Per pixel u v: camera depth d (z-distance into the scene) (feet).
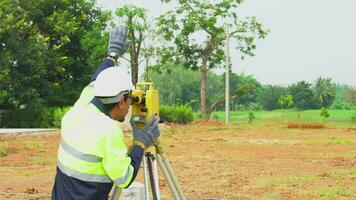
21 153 62.75
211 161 52.90
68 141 13.19
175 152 63.36
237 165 49.32
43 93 140.15
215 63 186.19
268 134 99.19
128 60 173.37
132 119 14.65
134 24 164.25
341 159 54.34
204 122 140.05
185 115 147.02
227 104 162.30
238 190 34.96
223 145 74.33
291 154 60.95
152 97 14.60
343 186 35.86
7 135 89.71
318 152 63.67
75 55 152.56
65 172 13.07
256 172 44.09
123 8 162.71
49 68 140.15
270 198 31.83
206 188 35.78
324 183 37.45
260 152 63.77
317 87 464.24
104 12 156.76
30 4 138.72
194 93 480.23
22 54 130.00
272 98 479.00
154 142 15.24
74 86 150.82
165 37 178.19
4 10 131.64
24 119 127.65
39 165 51.19
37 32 137.08
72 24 142.92
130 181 13.02
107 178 13.08
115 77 13.38
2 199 31.35
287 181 38.04
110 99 13.32
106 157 12.89
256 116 295.69
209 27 176.55
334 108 461.78
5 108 136.05
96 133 13.01
